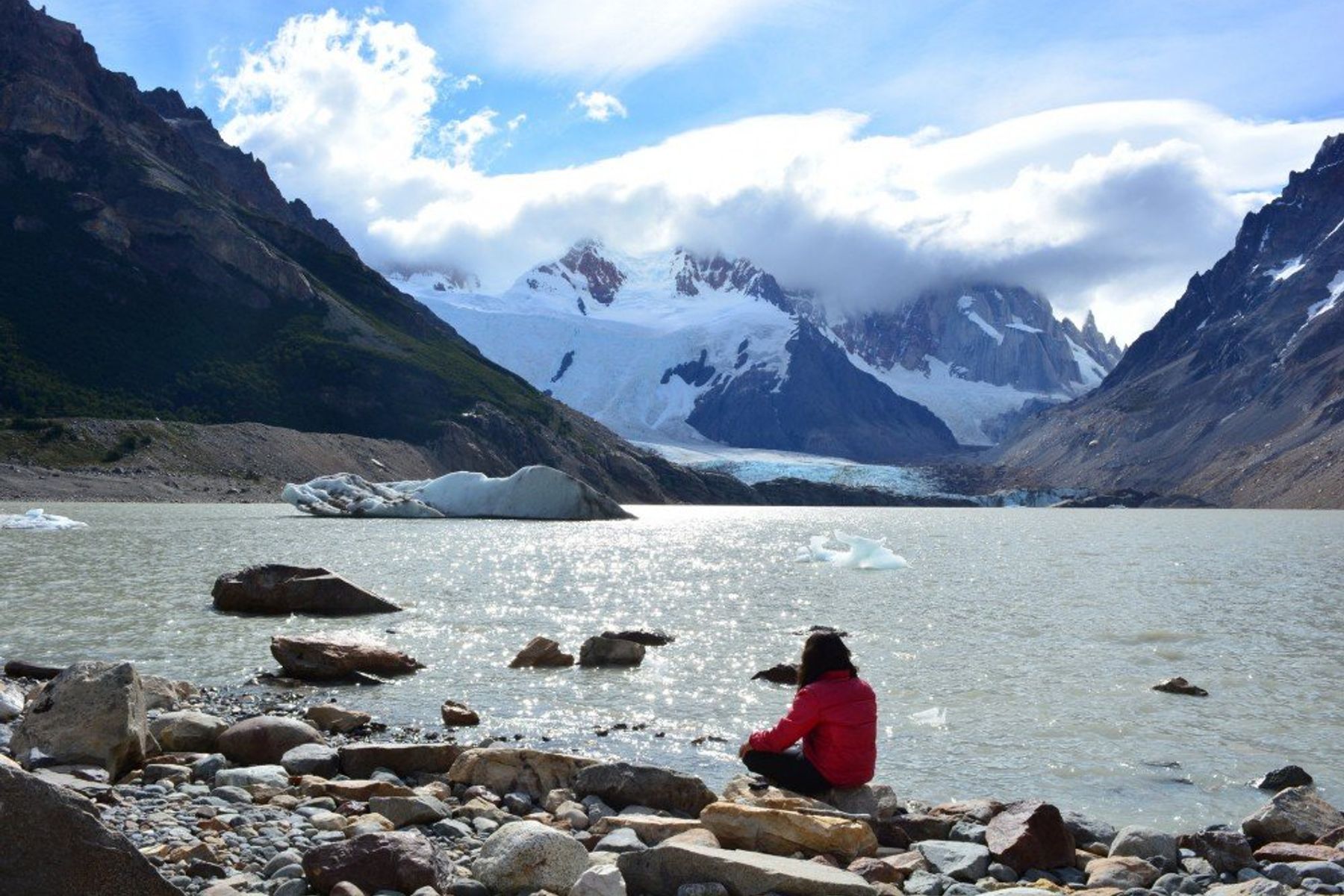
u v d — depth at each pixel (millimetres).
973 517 199500
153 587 37938
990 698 20828
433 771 14461
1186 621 33531
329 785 12844
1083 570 57250
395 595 38500
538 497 125250
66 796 7531
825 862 10398
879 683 22344
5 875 7238
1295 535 112562
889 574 53281
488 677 22625
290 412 175125
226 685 21219
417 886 8969
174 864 9516
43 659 23297
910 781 15125
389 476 160875
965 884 10133
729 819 11125
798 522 148750
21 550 53875
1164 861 11297
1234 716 19391
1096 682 22672
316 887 9156
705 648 27078
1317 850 11266
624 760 15773
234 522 88688
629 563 57344
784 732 13367
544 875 9234
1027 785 14953
